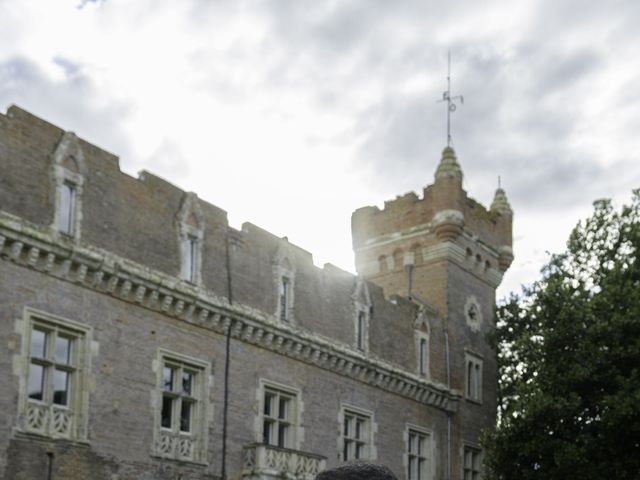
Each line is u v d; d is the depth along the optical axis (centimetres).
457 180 5116
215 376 3462
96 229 3058
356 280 4353
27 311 2798
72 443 2864
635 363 4128
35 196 2873
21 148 2858
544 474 4066
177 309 3322
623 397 3928
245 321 3594
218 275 3538
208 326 3459
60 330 2912
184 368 3353
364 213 5397
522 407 4197
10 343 2731
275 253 3853
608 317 4172
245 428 3553
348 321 4241
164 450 3206
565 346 4241
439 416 4794
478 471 4988
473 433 4988
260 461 3481
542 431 4128
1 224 2725
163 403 3272
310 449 3878
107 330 3058
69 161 3002
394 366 4472
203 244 3494
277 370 3772
